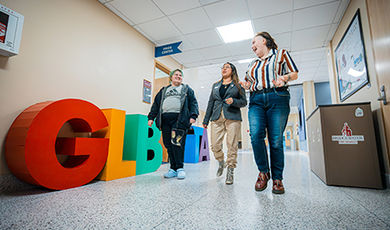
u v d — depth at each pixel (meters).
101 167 1.90
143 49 3.53
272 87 1.46
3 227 0.83
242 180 1.95
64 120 1.63
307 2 2.68
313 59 4.96
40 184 1.42
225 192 1.45
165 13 2.94
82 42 2.43
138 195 1.37
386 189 1.62
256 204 1.16
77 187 1.65
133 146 2.42
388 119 1.76
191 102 2.17
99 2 2.70
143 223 0.87
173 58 4.48
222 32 3.46
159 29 3.35
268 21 3.09
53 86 2.09
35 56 1.95
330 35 3.41
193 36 3.58
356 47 2.43
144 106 3.47
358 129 1.78
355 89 2.49
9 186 1.60
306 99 6.69
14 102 1.76
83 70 2.42
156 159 2.69
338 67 3.20
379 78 1.90
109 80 2.79
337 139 1.81
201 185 1.71
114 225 0.85
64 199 1.28
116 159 2.07
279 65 1.45
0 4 1.59
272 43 1.58
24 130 1.42
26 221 0.90
